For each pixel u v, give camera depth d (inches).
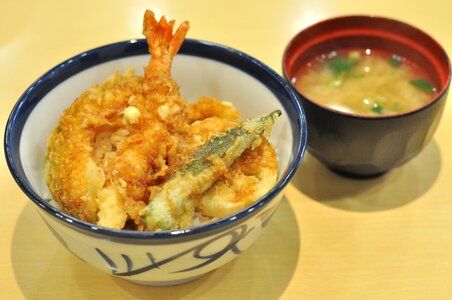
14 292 13.2
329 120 14.2
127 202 12.4
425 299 13.2
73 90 14.1
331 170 16.2
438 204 15.3
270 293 13.3
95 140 14.0
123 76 14.6
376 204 15.3
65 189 12.6
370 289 13.4
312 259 14.0
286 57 15.9
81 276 13.5
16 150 12.1
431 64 16.4
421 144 14.8
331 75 16.9
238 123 14.1
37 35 20.0
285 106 13.4
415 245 14.3
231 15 21.0
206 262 11.7
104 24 20.6
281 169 13.2
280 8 21.3
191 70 15.0
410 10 21.3
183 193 12.0
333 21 16.8
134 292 13.3
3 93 17.8
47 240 14.2
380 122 13.8
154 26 14.0
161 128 13.4
